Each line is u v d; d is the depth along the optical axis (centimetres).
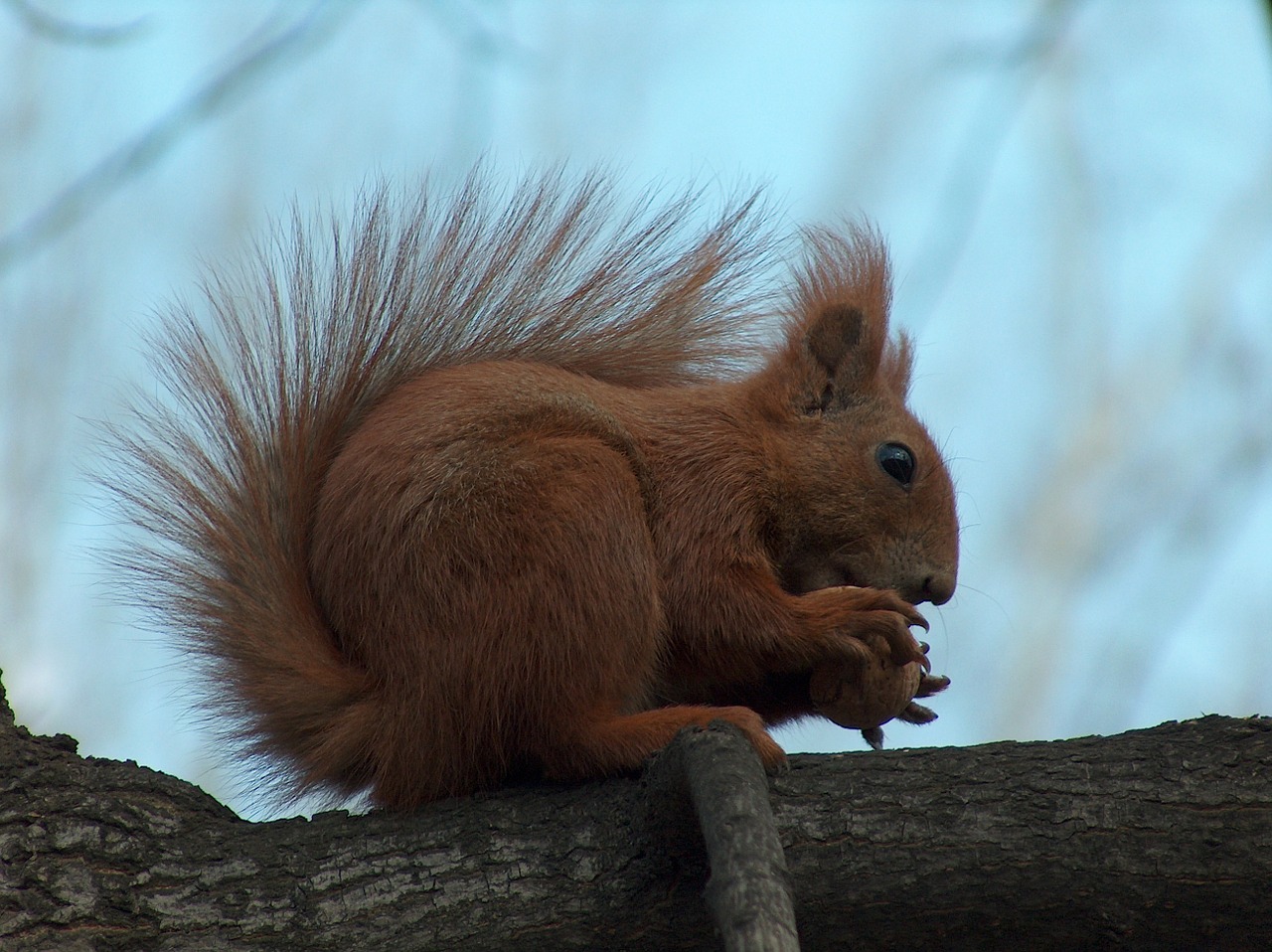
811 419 980
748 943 550
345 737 793
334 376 903
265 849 721
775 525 956
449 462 809
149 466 880
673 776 666
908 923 691
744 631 870
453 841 724
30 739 741
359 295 934
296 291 921
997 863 686
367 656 804
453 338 965
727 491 915
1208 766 699
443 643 781
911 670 881
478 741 784
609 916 700
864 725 889
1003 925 689
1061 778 703
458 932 697
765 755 722
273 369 900
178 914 693
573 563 792
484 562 787
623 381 1040
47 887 689
